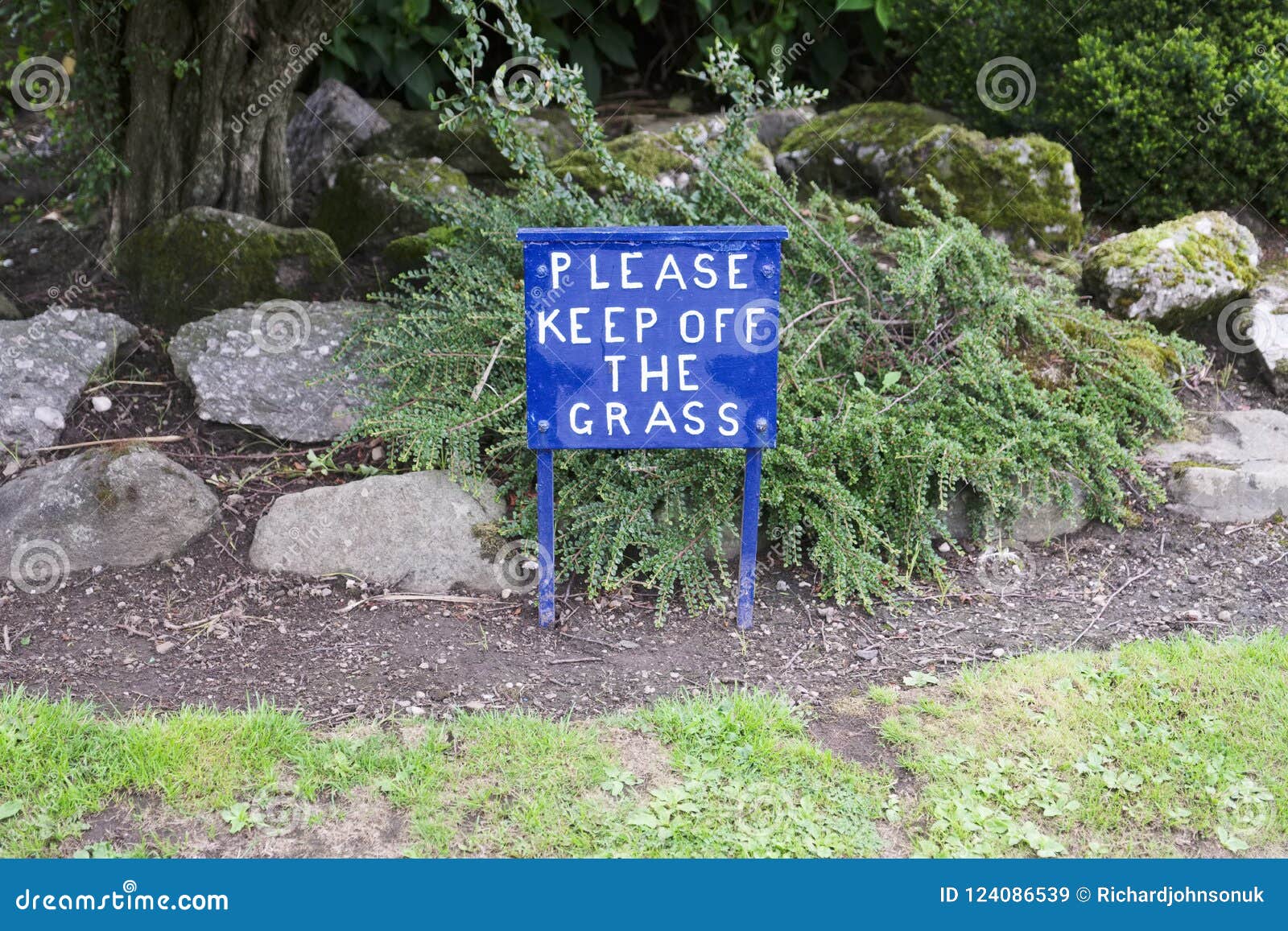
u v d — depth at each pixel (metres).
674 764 3.33
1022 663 3.79
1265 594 4.21
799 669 3.84
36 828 3.03
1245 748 3.39
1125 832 3.14
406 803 3.17
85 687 3.62
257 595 4.11
